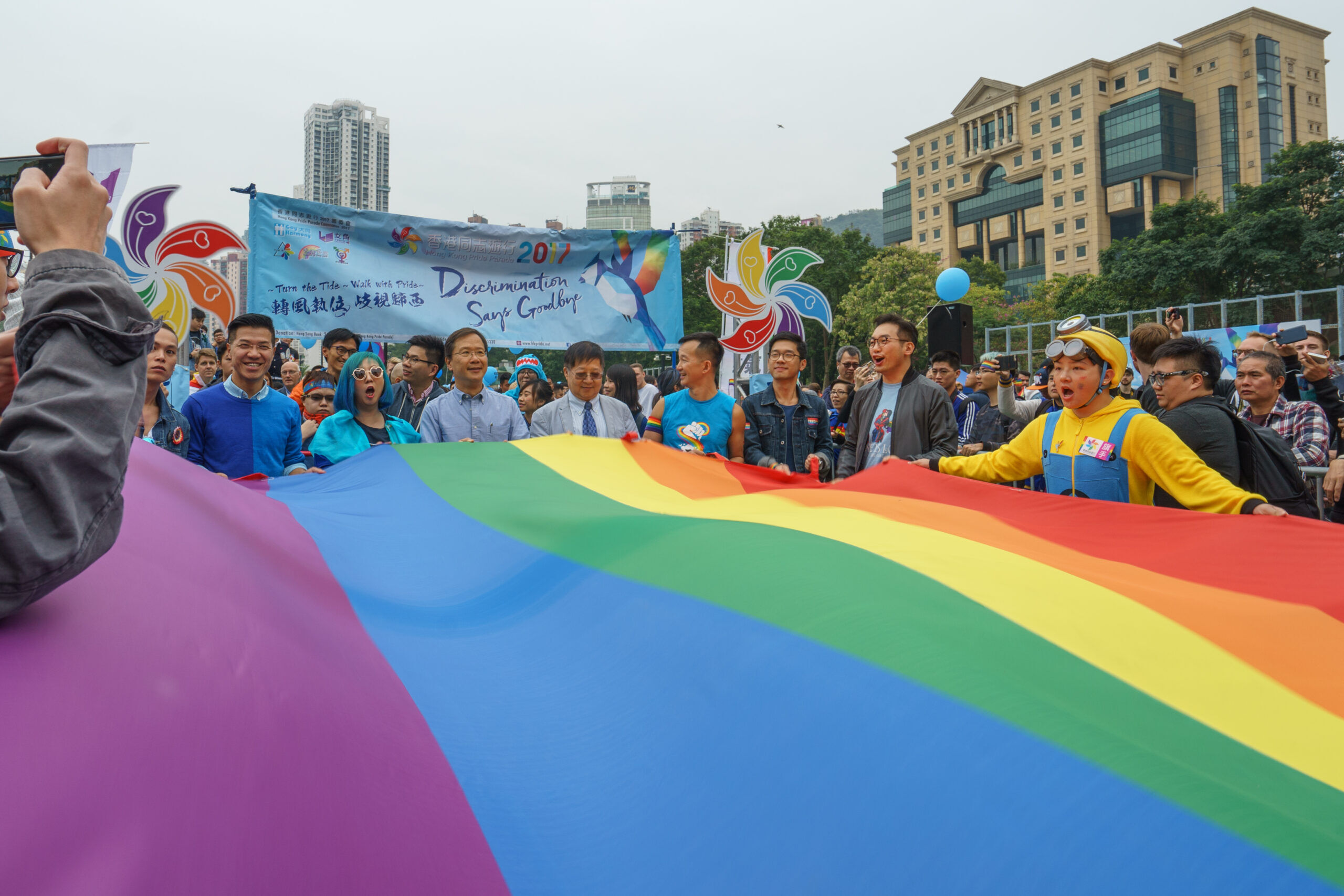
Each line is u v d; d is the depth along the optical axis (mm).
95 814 837
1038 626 1964
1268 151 88625
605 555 2543
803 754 1382
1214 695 1822
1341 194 39125
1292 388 5457
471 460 4344
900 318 5258
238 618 1357
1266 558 2611
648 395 8648
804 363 5621
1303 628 2160
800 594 1934
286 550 2336
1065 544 3012
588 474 4273
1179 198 90625
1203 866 1047
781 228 52781
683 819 1304
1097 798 1160
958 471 4012
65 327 1017
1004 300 66250
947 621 1837
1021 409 7918
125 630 1098
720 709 1569
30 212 1088
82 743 885
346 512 3486
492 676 1866
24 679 905
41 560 908
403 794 1221
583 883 1183
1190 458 3191
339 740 1228
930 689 1463
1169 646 1990
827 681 1546
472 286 8172
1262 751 1643
